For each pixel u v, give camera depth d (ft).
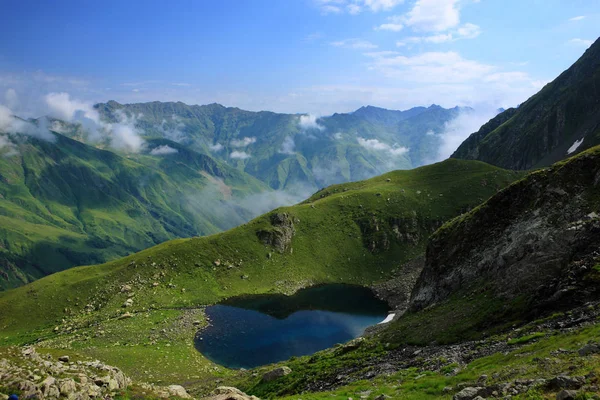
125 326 393.70
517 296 159.84
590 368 69.15
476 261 219.82
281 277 556.51
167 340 361.92
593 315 111.96
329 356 207.51
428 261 271.49
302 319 425.69
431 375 117.08
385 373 143.64
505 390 74.13
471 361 119.24
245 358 325.42
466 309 179.63
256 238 609.42
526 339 116.06
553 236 172.24
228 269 548.72
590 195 180.24
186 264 540.11
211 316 434.71
